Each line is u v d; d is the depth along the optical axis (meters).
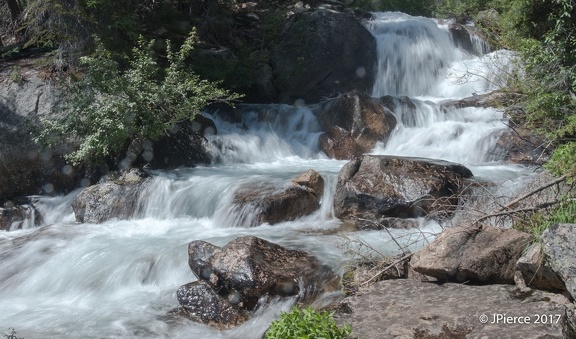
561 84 12.59
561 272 7.43
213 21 19.95
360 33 20.17
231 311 8.87
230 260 9.09
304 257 9.45
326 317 6.84
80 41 15.41
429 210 11.20
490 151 14.77
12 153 13.81
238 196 12.13
